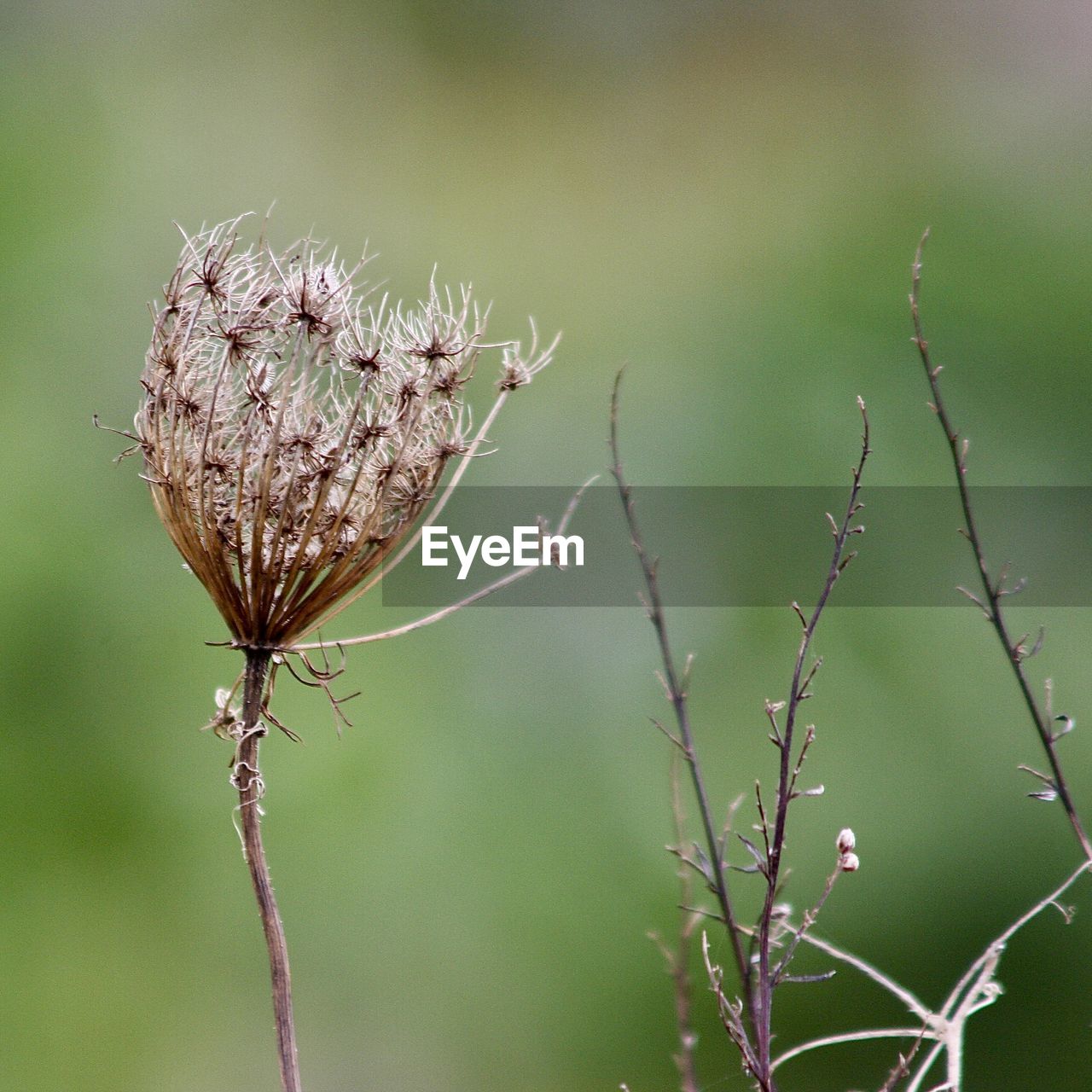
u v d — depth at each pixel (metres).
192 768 6.35
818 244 8.27
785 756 2.01
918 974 5.68
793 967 5.52
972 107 9.30
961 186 8.36
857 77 10.09
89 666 6.53
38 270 7.69
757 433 7.06
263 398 2.18
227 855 6.16
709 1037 5.47
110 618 6.64
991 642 6.27
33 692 6.41
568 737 6.39
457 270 8.95
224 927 6.03
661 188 9.55
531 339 8.19
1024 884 5.80
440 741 6.36
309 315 2.15
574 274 8.77
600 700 6.45
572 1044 5.73
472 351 2.30
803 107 10.04
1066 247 7.78
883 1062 5.34
